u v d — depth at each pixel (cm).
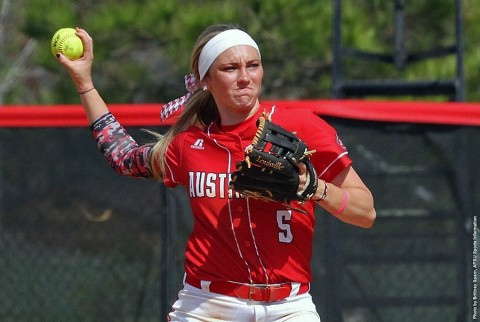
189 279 1431
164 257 2038
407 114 2008
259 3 3666
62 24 3759
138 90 3894
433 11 4016
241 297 1388
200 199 1397
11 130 2041
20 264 2055
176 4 3766
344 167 1367
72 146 2041
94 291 2050
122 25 3703
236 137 1379
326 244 2017
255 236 1367
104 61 3778
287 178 1284
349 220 1364
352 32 3700
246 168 1280
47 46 3797
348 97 3325
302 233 1387
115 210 2044
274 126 1295
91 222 2045
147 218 2041
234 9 3650
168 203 2036
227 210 1375
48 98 4072
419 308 2020
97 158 2042
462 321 2020
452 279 2020
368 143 2014
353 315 2019
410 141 2014
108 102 3850
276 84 4025
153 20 3700
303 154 1288
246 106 1359
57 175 2045
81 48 1570
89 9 4209
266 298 1384
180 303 1446
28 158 2042
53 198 2047
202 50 1384
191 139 1413
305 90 4091
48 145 2042
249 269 1375
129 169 1524
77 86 1580
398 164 2017
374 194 2023
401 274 2022
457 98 3106
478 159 2005
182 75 3797
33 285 2056
